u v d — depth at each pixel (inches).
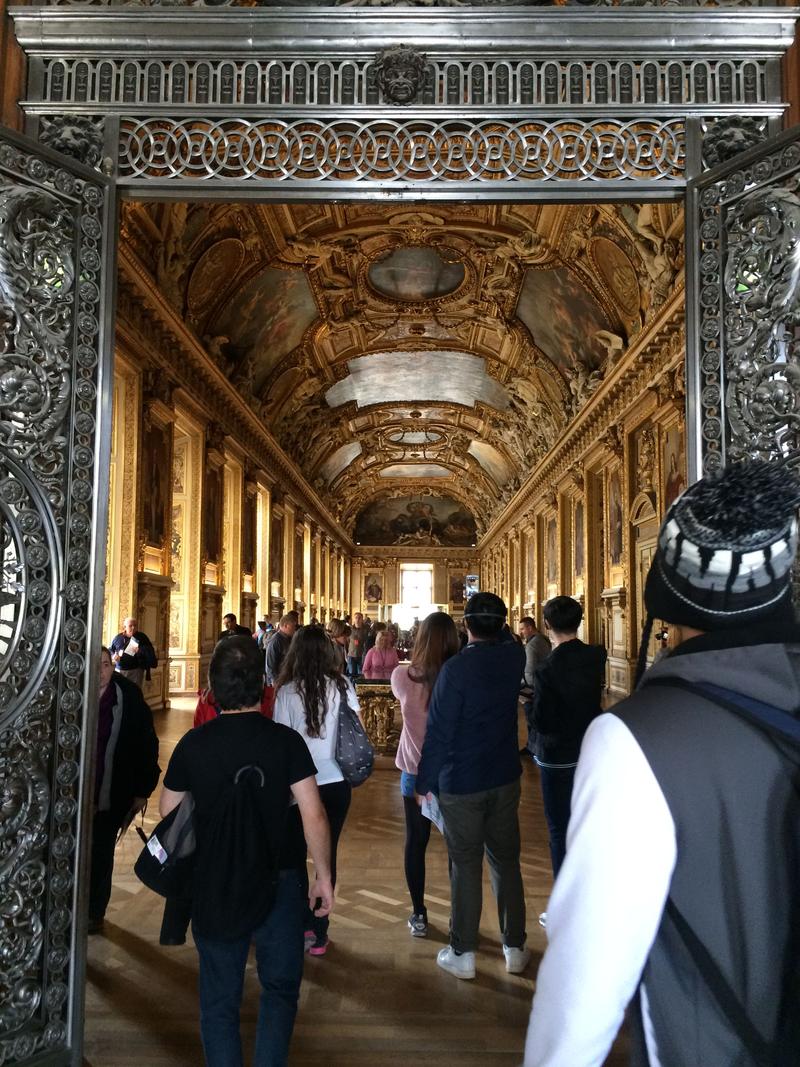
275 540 1089.4
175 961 161.3
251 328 783.7
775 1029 40.6
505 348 935.0
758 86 137.7
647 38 136.5
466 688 149.3
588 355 789.2
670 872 42.1
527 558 1321.4
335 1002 143.3
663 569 50.6
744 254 127.6
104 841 175.8
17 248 123.2
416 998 145.2
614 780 43.1
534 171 137.6
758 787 42.3
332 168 137.8
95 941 171.3
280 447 1025.5
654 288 561.9
